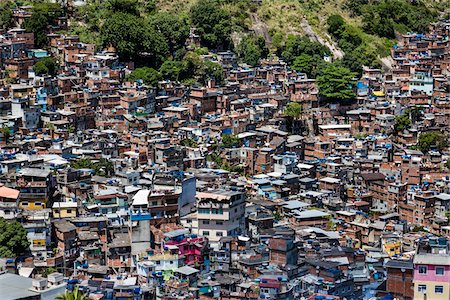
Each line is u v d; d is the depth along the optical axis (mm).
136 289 194125
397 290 137375
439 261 126375
